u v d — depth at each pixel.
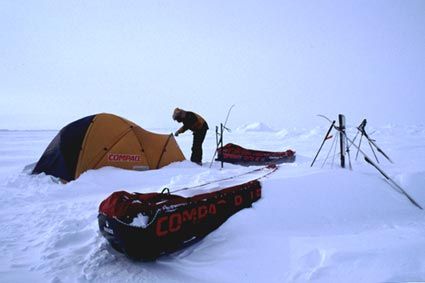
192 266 2.93
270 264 2.78
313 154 11.89
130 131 7.46
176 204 3.11
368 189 4.12
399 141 17.50
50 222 4.20
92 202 5.14
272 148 15.73
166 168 7.46
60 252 3.25
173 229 3.00
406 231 3.29
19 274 2.80
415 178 4.55
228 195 3.56
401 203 4.07
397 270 2.33
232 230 3.37
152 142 7.84
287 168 5.22
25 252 3.30
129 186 6.32
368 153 10.93
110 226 2.88
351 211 3.78
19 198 5.36
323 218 3.63
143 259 2.97
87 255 3.17
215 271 2.80
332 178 4.19
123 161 7.20
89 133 6.93
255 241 3.14
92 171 6.61
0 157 12.25
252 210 3.60
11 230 3.94
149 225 2.84
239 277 2.67
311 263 2.66
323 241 2.98
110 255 3.13
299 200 3.79
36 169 7.03
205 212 3.29
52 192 5.68
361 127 5.89
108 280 2.70
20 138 27.08
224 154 9.16
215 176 5.83
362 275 2.35
